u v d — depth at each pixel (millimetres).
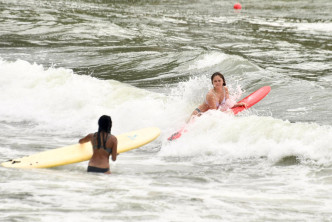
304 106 41562
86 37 75625
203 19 98438
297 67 58156
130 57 62562
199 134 32594
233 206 20250
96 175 25641
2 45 69000
